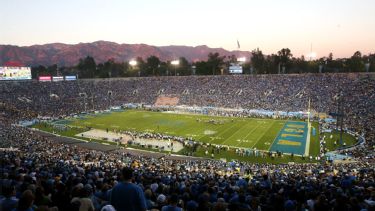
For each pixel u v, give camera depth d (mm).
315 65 160375
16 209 6758
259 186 15297
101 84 128250
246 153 50188
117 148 54281
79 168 21953
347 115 75188
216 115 89625
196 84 119188
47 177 16172
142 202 6855
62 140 58812
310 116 81562
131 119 85500
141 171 23828
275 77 111000
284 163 45469
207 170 34344
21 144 46000
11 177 13734
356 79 97250
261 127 71625
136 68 191875
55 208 7754
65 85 123562
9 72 112812
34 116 88250
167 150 54125
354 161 42156
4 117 83500
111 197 6953
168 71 174500
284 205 9609
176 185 15250
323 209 8578
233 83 113500
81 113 95750
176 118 85875
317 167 36531
